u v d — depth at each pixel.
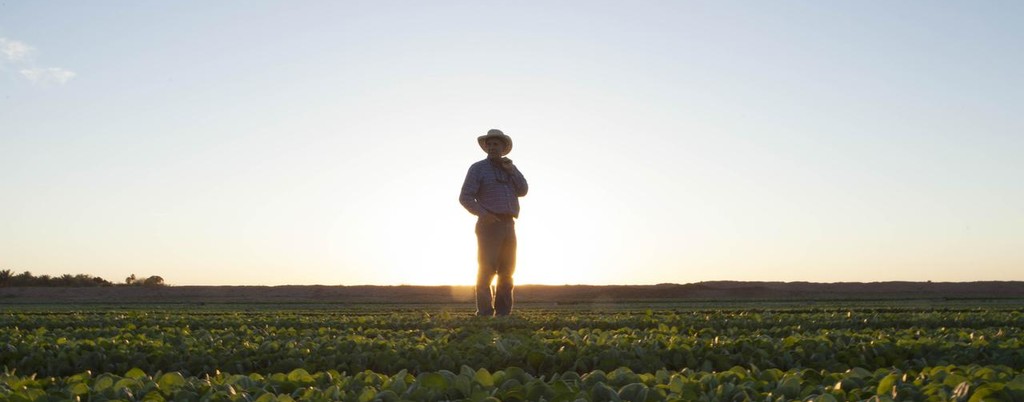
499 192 20.22
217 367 9.77
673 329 14.04
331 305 38.69
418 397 6.25
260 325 17.16
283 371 9.58
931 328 16.22
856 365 9.59
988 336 12.48
